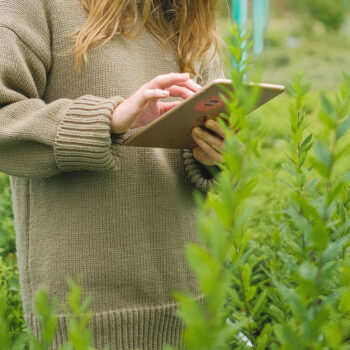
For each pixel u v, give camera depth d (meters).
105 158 1.50
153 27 1.84
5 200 3.88
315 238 0.62
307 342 0.58
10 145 1.56
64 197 1.67
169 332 1.76
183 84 1.69
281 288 0.62
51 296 1.67
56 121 1.51
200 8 1.89
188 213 1.79
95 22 1.67
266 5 20.16
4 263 2.90
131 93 1.71
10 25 1.59
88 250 1.65
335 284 0.89
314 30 22.80
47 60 1.68
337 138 0.61
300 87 0.94
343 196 1.11
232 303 0.89
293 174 0.98
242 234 0.80
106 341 1.68
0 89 1.53
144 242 1.69
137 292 1.70
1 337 0.49
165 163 1.76
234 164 0.56
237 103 0.61
